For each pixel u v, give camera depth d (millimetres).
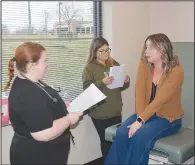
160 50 1990
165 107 2062
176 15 2787
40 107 1289
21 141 1387
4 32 2051
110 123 2389
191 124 2336
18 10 2121
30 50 1330
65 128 1417
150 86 2107
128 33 2842
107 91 2293
